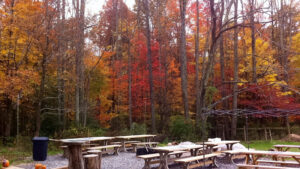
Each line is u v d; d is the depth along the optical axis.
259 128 20.09
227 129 20.56
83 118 21.16
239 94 19.48
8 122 16.05
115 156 11.95
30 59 15.38
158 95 27.39
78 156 6.95
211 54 17.34
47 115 18.44
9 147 14.31
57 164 9.97
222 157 10.86
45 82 17.70
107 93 24.16
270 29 22.25
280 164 8.81
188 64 25.64
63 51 17.08
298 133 19.52
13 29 13.86
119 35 25.75
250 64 19.34
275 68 16.20
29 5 14.79
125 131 18.91
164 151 8.30
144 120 25.83
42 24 14.91
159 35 25.23
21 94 14.62
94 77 22.62
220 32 16.25
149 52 21.58
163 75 24.78
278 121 22.02
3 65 14.27
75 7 18.94
